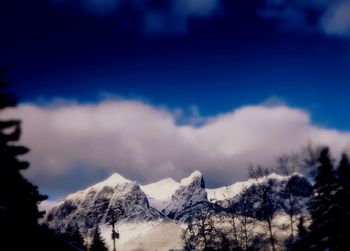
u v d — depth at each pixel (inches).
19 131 979.9
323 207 1173.7
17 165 986.7
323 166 1189.1
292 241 1346.0
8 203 968.3
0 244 834.2
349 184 1151.6
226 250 2262.6
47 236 1071.0
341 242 1103.0
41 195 1085.1
